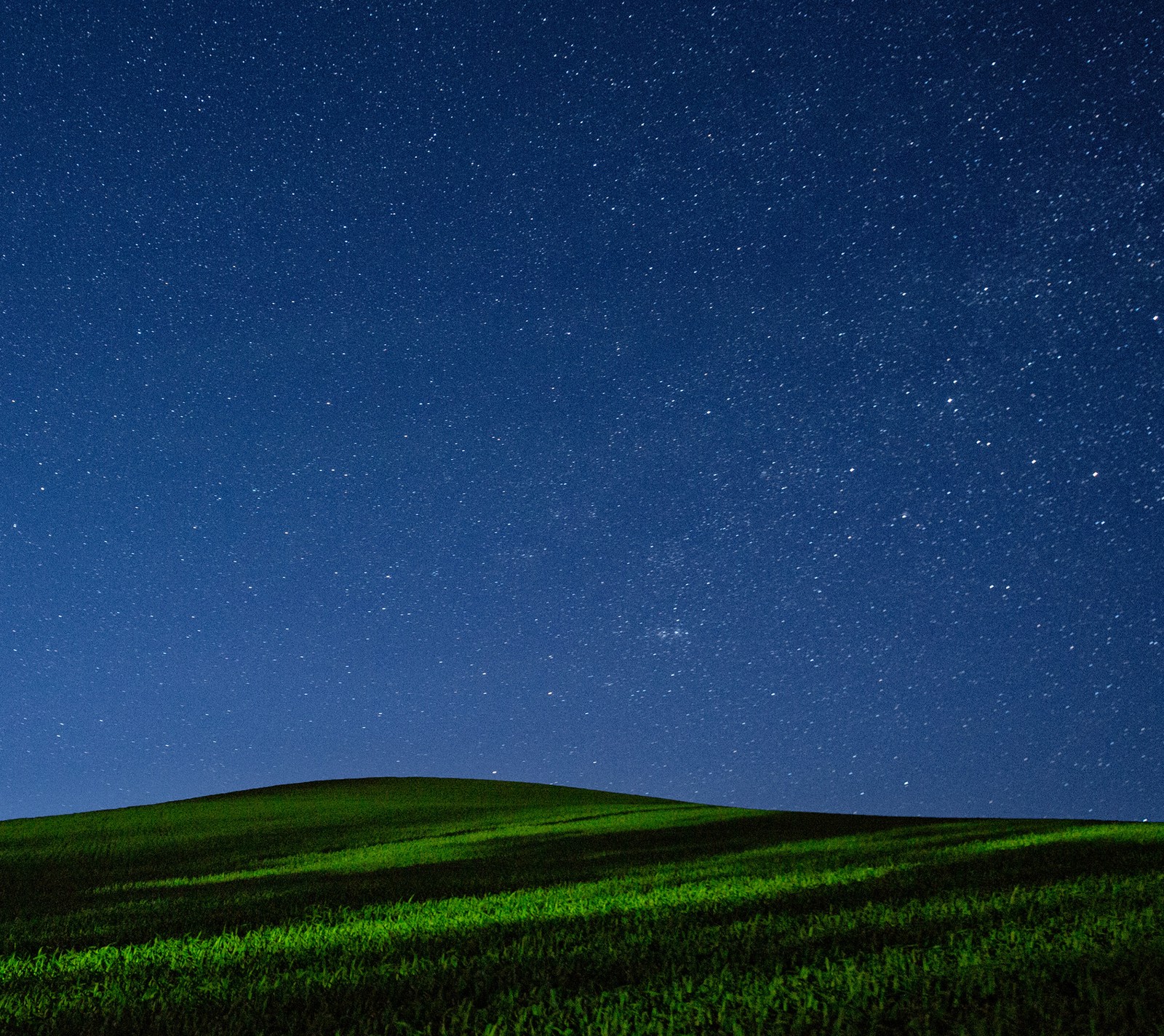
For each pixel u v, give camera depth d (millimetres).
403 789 56938
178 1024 6293
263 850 31594
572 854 24891
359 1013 6242
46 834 38781
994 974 6086
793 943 7836
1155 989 5535
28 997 7391
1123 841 16438
